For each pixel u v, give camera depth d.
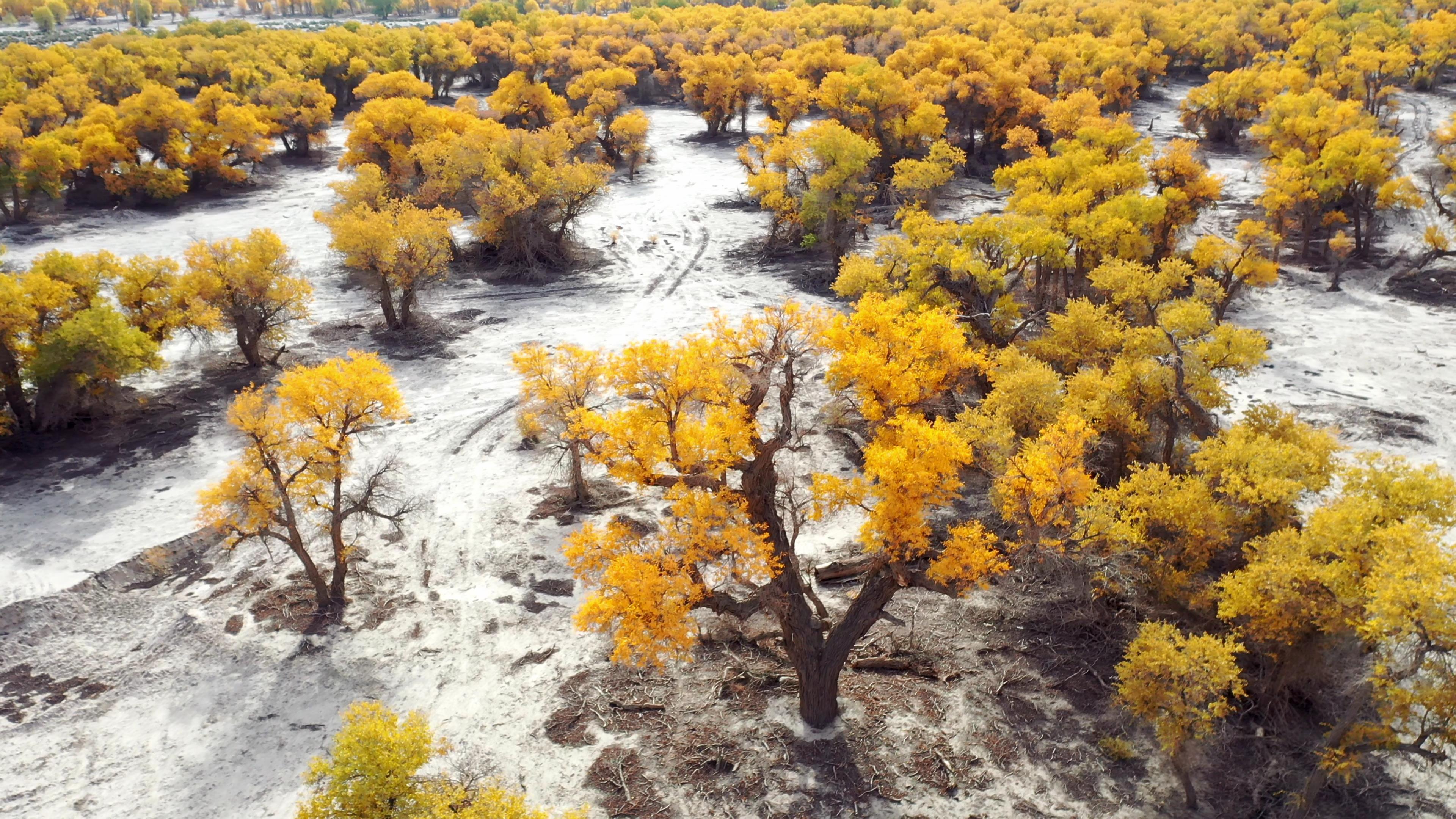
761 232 74.12
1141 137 94.62
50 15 199.00
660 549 23.48
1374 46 97.19
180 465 39.50
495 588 31.83
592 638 29.22
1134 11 126.69
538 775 23.97
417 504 36.94
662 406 23.95
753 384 25.14
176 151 81.44
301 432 36.94
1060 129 82.25
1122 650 27.69
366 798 18.58
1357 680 23.98
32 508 35.91
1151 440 35.44
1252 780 23.02
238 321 46.59
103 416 43.03
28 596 30.52
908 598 30.70
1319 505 33.53
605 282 63.62
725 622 29.45
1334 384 45.59
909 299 42.59
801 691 25.16
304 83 102.06
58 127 91.81
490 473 39.50
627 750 24.70
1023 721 25.33
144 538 34.09
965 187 82.50
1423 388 44.84
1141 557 27.89
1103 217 51.12
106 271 43.12
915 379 25.41
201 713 26.45
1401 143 77.56
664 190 86.12
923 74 91.94
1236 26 118.56
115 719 26.30
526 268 64.44
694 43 130.75
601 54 126.88
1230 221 70.62
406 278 52.91
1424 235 59.81
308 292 48.38
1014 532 32.06
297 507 36.38
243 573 32.72
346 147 96.69
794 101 88.56
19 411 41.38
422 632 29.62
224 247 47.03
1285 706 24.36
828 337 25.73
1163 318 38.38
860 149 61.22
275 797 23.64
